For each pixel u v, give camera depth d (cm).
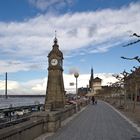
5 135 1122
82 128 2238
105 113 4150
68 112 3375
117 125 2500
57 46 4247
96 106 6869
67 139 1662
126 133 1973
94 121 2856
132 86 4747
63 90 4262
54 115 1909
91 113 4138
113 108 5784
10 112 3006
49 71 4206
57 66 4191
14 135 1236
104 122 2761
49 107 4119
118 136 1823
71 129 2161
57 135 1812
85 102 7219
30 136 1526
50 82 4188
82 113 4128
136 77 4088
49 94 4184
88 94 15462
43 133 1856
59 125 2216
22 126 1339
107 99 11531
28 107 3978
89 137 1766
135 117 3412
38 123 1694
